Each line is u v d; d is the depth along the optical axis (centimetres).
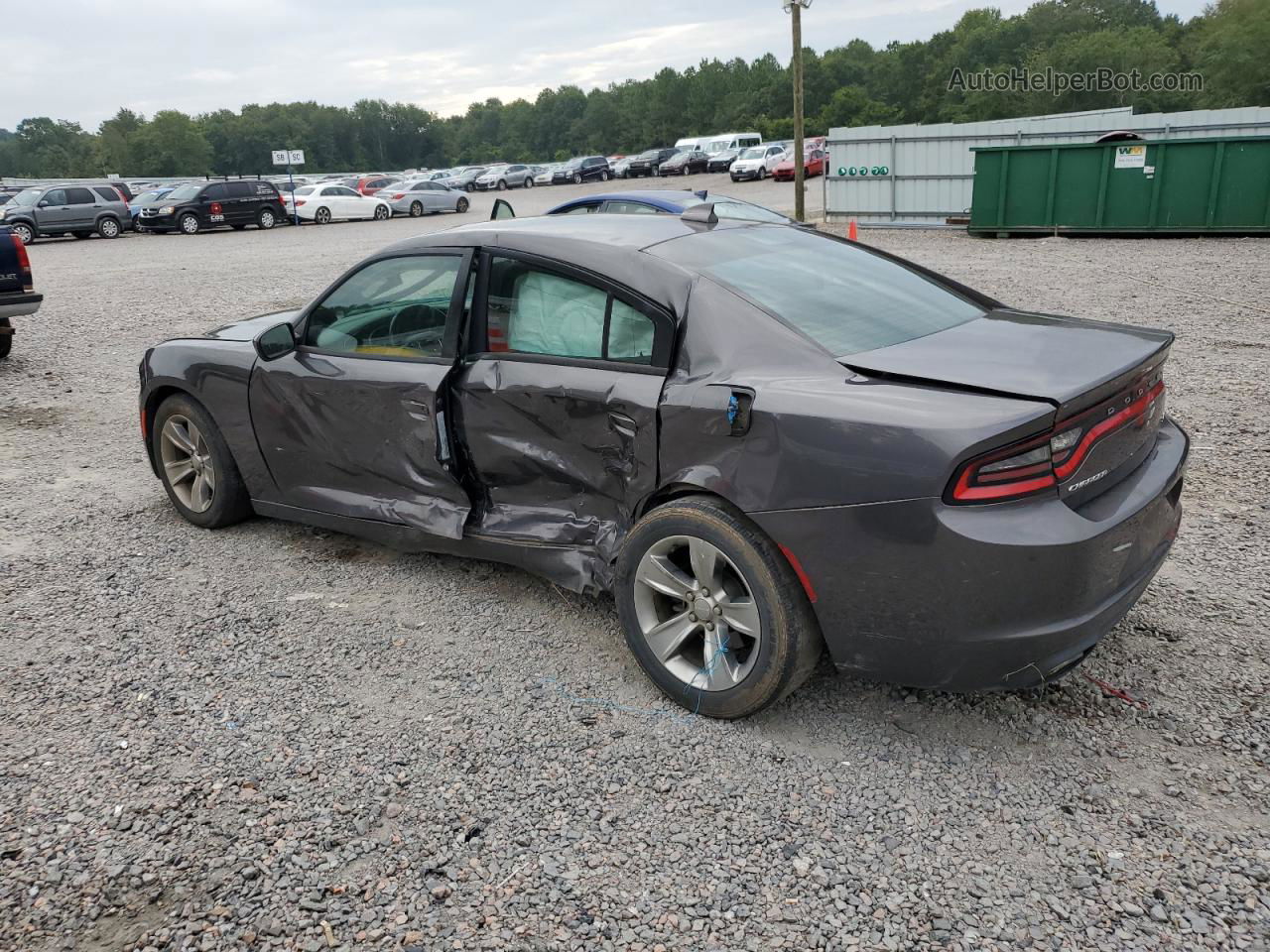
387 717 321
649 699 327
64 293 1526
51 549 470
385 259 398
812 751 296
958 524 252
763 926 228
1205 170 1667
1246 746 289
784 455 277
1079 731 300
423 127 19925
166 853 258
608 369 328
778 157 4138
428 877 247
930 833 258
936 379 271
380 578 429
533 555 363
